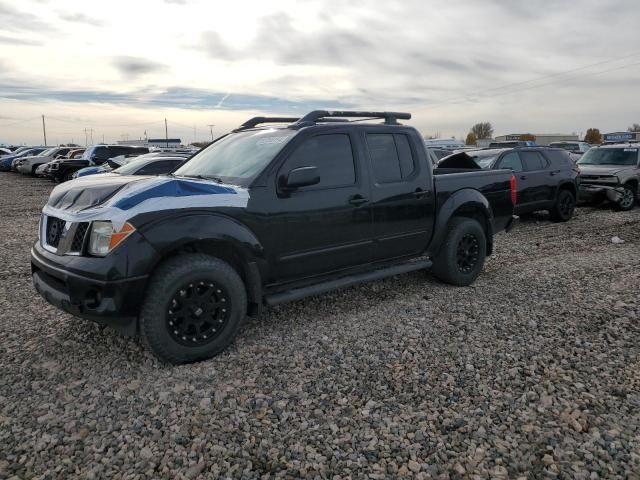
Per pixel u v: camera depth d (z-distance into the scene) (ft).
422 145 16.87
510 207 19.80
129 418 9.53
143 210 10.99
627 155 42.55
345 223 14.38
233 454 8.50
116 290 10.53
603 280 18.97
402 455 8.49
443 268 17.74
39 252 12.29
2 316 14.89
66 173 70.44
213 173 14.11
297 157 13.50
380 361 12.01
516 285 18.40
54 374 11.23
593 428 9.20
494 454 8.51
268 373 11.38
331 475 7.99
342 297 16.92
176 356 11.45
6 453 8.44
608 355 12.26
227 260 12.81
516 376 11.21
